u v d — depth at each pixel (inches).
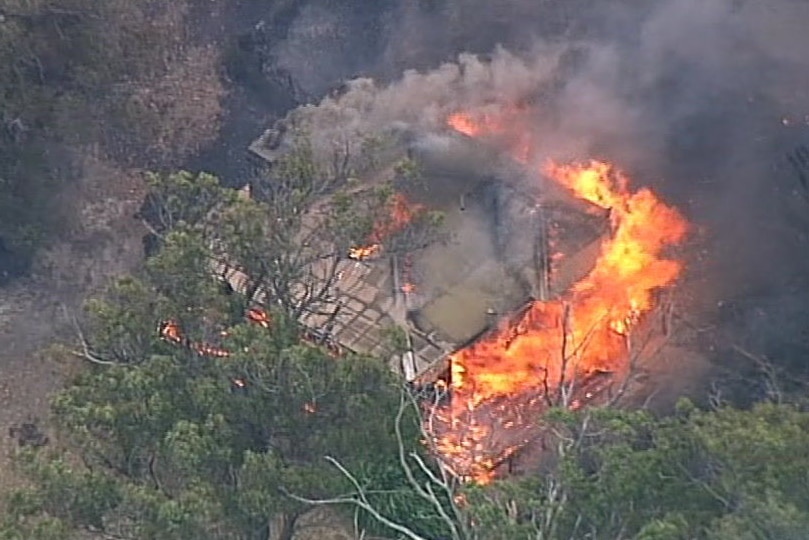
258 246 1627.7
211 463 1416.1
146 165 2743.6
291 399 1497.3
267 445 1525.6
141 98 2807.6
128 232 2630.4
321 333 1803.6
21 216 2400.3
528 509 1387.8
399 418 1438.2
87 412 1428.4
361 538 1445.6
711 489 1316.4
